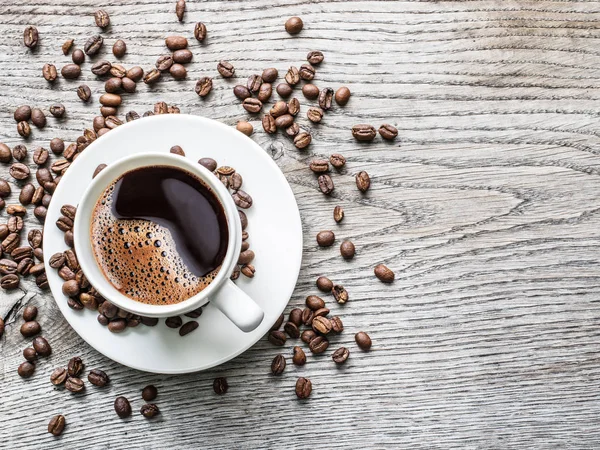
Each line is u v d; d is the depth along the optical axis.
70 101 0.57
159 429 0.56
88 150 0.52
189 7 0.57
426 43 0.57
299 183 0.56
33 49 0.57
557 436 0.55
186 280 0.49
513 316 0.56
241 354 0.56
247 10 0.57
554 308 0.56
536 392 0.56
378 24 0.57
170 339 0.53
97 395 0.56
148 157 0.49
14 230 0.56
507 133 0.56
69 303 0.53
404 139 0.56
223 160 0.53
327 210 0.56
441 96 0.56
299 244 0.52
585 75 0.56
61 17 0.57
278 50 0.57
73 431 0.56
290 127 0.56
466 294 0.56
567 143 0.56
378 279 0.56
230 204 0.48
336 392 0.56
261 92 0.56
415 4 0.57
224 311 0.48
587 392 0.55
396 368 0.56
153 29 0.57
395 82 0.56
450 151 0.56
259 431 0.56
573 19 0.56
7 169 0.57
